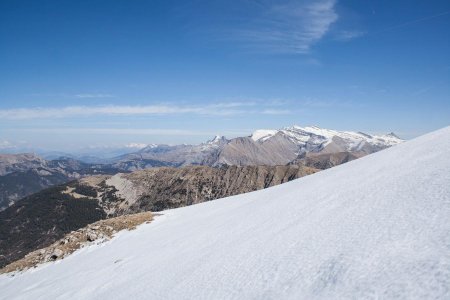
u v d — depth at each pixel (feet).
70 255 155.84
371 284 39.01
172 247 110.22
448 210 51.26
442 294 31.81
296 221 82.12
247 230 93.97
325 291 42.45
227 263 70.59
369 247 49.06
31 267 155.94
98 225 178.40
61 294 104.58
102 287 96.12
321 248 57.11
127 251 129.90
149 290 75.56
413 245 44.37
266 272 56.95
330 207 82.84
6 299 122.21
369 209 68.74
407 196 66.95
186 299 60.85
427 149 108.58
